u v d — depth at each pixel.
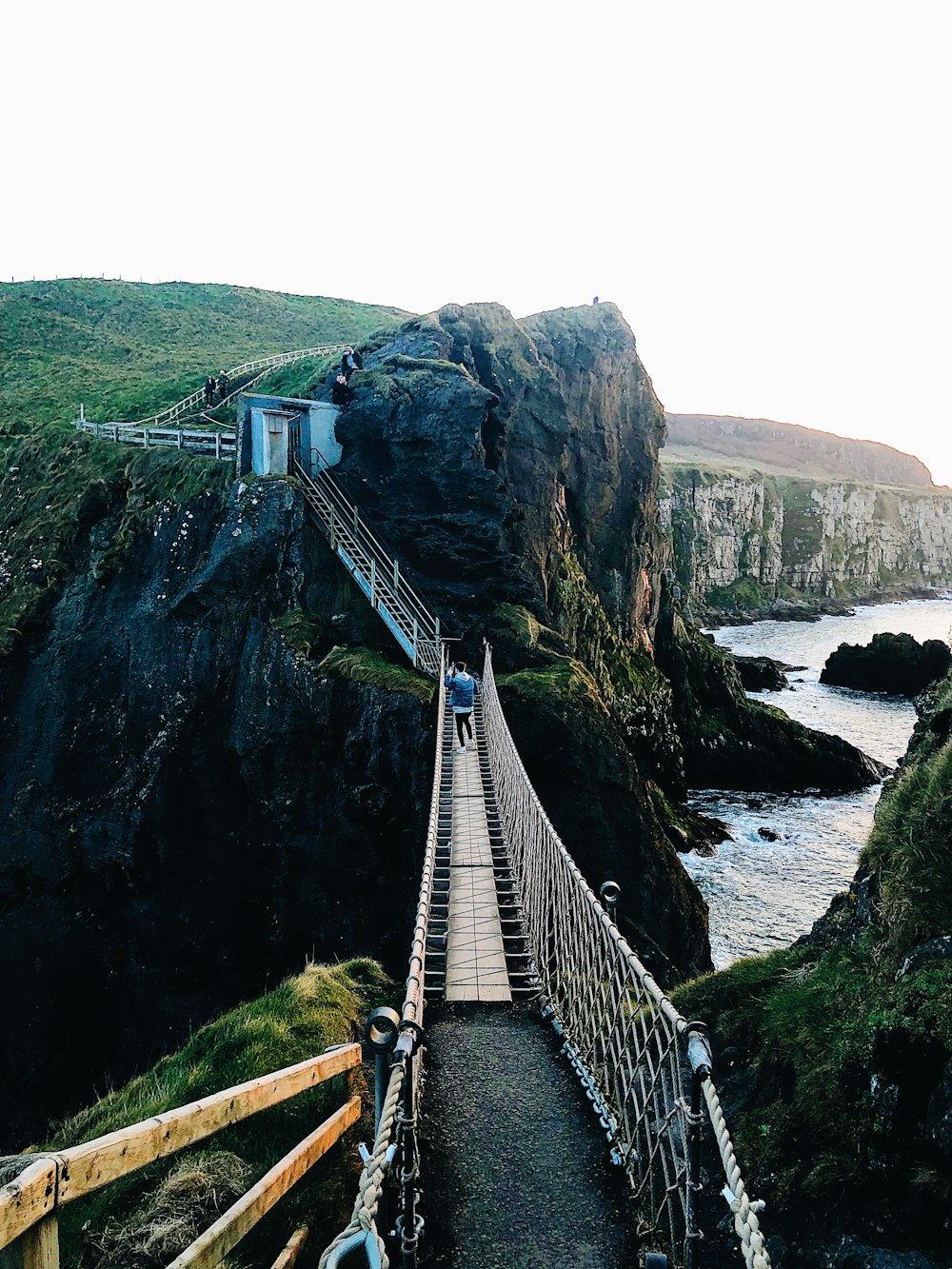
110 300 65.19
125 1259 5.04
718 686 41.09
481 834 11.82
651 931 19.75
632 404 36.78
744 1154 5.95
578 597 30.91
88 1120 7.92
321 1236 5.34
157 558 25.47
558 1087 6.08
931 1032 5.27
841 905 8.37
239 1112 4.66
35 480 32.16
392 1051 4.68
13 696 25.39
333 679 20.97
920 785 7.47
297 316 69.62
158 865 22.75
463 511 24.64
